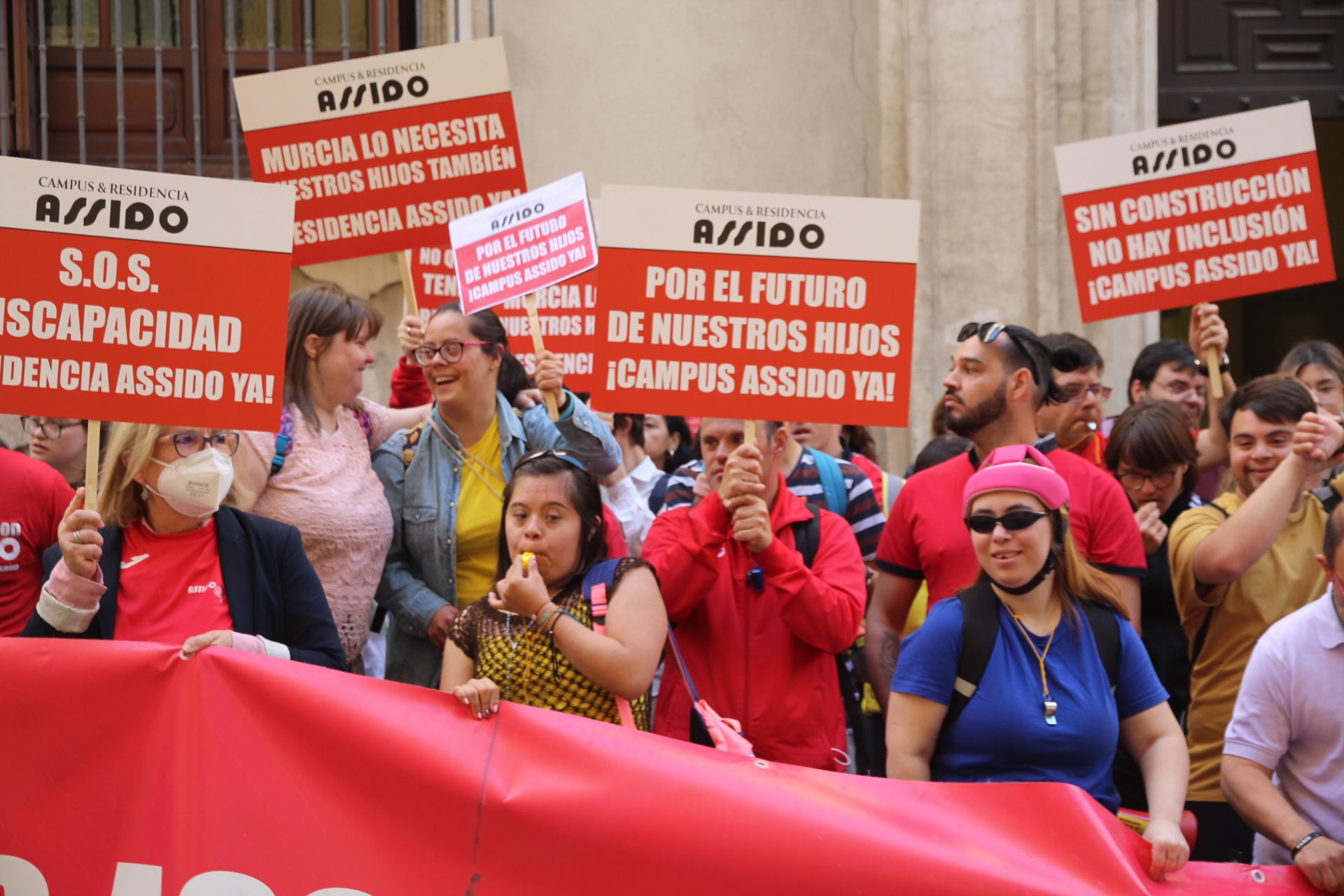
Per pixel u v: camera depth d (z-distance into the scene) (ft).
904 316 11.03
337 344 13.04
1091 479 12.20
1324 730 10.15
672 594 11.36
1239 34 25.49
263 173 14.87
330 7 23.75
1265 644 10.39
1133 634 10.16
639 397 11.07
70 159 23.44
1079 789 9.05
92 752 9.30
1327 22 25.46
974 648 9.89
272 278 9.95
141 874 9.20
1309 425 12.20
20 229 9.80
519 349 16.56
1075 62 23.76
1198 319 15.79
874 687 12.60
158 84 23.36
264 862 9.14
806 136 24.21
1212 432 17.67
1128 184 15.31
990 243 23.85
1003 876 8.82
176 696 9.32
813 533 11.94
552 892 9.04
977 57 23.81
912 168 24.00
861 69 24.29
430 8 23.44
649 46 23.98
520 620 10.42
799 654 11.51
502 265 13.99
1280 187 15.12
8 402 9.79
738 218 11.09
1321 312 32.19
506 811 9.09
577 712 10.11
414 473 13.38
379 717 9.23
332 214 14.90
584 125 24.00
